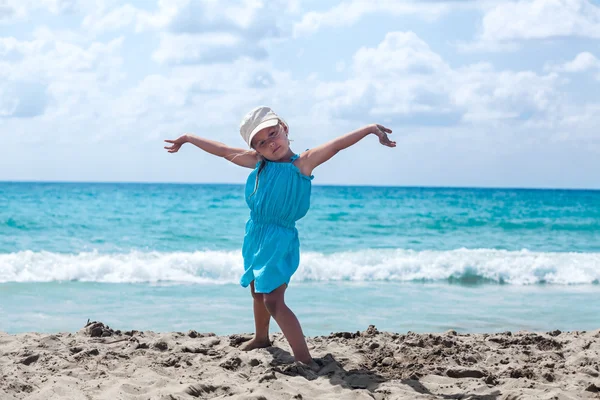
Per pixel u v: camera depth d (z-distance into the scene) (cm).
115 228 2542
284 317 451
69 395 369
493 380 413
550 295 1105
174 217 3238
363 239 2369
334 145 446
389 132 439
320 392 382
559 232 2850
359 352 505
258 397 353
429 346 529
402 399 367
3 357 470
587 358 475
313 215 3747
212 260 1348
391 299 1004
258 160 473
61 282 1170
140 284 1166
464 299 1025
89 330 559
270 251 452
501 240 2464
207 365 453
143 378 410
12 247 1853
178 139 501
